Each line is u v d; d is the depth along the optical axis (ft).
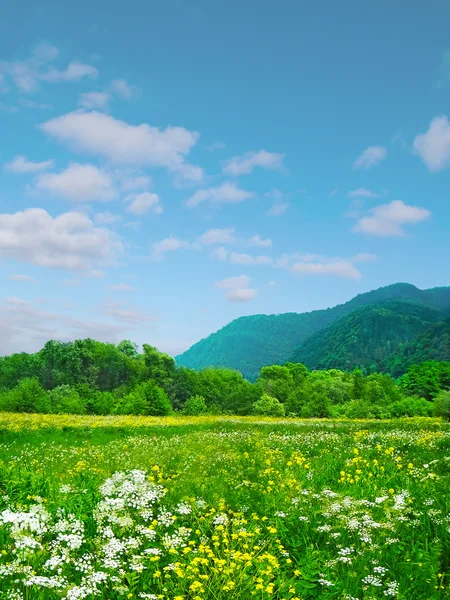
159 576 18.83
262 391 372.17
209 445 67.62
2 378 323.37
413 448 53.62
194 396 351.67
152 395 277.85
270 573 18.79
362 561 20.22
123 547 19.35
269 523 25.13
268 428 105.09
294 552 22.18
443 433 77.66
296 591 18.13
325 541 23.25
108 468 46.55
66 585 16.46
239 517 25.79
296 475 37.81
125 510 22.79
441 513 24.06
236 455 52.19
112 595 17.83
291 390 396.98
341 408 339.16
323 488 31.99
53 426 103.55
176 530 23.03
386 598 17.84
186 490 32.40
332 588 18.29
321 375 498.69
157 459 52.26
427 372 401.29
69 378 318.45
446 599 17.43
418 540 22.29
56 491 27.12
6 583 16.92
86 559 18.57
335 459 45.29
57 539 19.61
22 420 126.72
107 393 298.35
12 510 23.18
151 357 370.53
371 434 73.61
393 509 24.91
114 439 86.38
